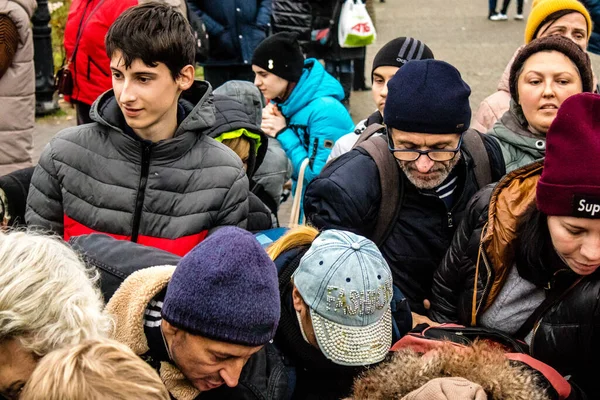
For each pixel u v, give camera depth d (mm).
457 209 2617
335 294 1932
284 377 2031
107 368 1251
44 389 1224
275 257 2164
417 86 2434
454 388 1588
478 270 2295
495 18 13500
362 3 7504
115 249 2217
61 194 2645
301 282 1990
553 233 2051
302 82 4059
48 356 1294
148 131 2549
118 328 1942
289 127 4105
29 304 1511
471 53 10891
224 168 2654
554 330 2176
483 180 2672
